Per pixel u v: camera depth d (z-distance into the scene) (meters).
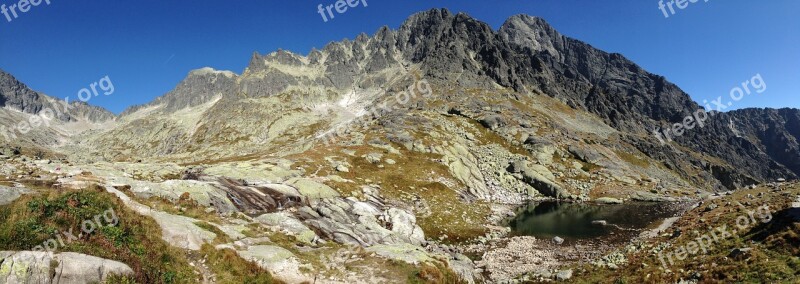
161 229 22.55
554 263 37.69
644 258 31.16
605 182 105.00
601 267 31.91
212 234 24.53
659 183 110.75
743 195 50.56
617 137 183.75
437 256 30.34
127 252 18.08
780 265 21.50
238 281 20.55
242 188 41.44
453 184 84.62
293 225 33.34
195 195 34.84
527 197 92.19
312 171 67.69
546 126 157.62
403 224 46.25
